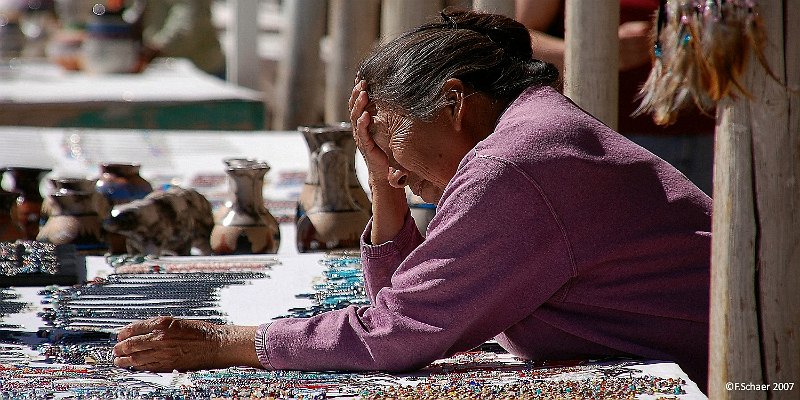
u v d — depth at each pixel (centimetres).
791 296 421
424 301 506
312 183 834
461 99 525
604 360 535
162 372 534
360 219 826
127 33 1908
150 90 1727
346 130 834
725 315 430
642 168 526
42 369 541
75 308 657
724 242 425
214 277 739
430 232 514
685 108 441
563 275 510
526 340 547
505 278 498
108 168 919
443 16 570
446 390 479
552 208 500
